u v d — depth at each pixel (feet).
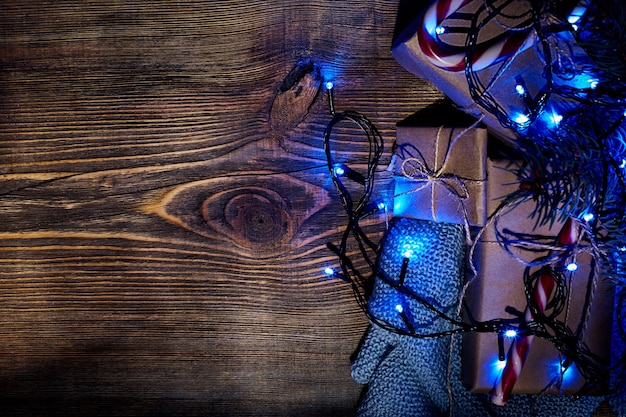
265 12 2.20
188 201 2.28
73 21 2.22
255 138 2.25
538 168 1.91
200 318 2.32
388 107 2.22
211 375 2.34
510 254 2.04
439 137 2.04
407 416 2.24
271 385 2.34
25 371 2.35
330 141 2.24
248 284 2.31
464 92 1.99
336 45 2.20
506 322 2.06
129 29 2.22
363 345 2.25
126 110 2.25
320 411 2.34
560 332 2.05
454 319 2.19
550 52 1.91
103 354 2.34
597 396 2.22
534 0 1.78
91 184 2.28
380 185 2.25
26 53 2.23
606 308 2.09
